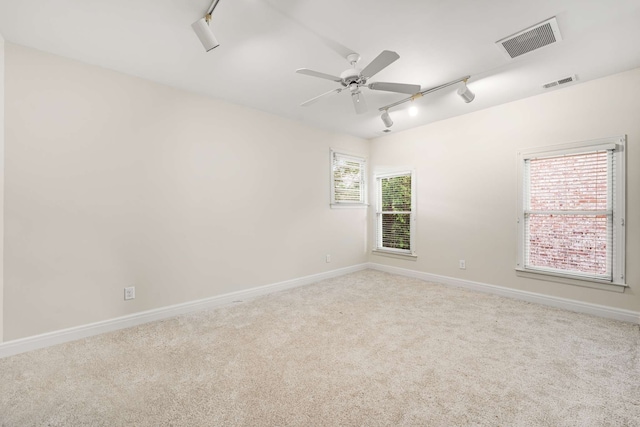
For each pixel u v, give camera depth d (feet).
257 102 11.60
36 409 5.36
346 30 6.97
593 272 10.00
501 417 5.13
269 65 8.64
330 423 5.02
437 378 6.32
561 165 10.63
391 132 16.07
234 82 9.77
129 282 9.16
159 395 5.78
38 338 7.67
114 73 8.87
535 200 11.29
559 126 10.50
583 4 6.12
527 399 5.62
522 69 8.98
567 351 7.43
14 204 7.38
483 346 7.75
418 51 7.91
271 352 7.50
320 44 7.56
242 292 11.85
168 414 5.25
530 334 8.43
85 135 8.38
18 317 7.45
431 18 6.55
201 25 5.94
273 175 12.96
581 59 8.39
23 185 7.49
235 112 11.67
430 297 12.00
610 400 5.56
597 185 9.86
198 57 8.18
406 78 9.52
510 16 6.50
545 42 7.50
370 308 10.73
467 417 5.14
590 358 7.09
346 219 16.33
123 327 9.00
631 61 8.54
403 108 12.32
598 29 6.97
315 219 14.75
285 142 13.43
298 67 8.79
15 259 7.39
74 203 8.21
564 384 6.07
